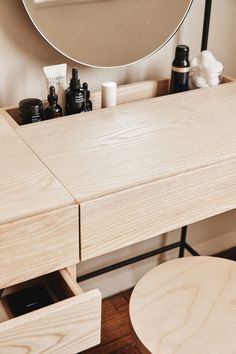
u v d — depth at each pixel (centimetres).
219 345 102
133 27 130
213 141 110
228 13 153
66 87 127
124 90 136
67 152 104
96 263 167
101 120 117
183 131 114
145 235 103
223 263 122
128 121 117
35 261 91
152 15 131
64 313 86
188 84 137
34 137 109
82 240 95
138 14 129
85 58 129
